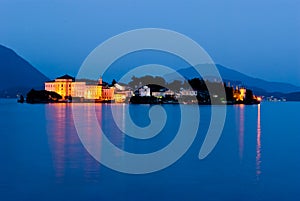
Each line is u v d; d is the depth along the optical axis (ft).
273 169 112.68
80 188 89.86
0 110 492.54
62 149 147.84
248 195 86.02
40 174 102.94
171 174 106.01
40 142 169.17
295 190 89.66
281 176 103.50
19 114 403.54
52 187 90.27
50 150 144.97
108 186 92.02
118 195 85.15
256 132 231.30
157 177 102.01
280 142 178.91
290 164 120.26
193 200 82.43
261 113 495.00
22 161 120.88
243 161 126.11
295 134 218.38
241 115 441.27
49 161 121.08
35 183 93.76
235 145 167.73
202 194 86.63
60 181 95.66
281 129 253.03
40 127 247.91
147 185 93.71
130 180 98.32
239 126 278.87
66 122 292.40
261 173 107.45
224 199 83.05
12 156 130.41
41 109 521.65
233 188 91.35
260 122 325.21
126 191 88.38
